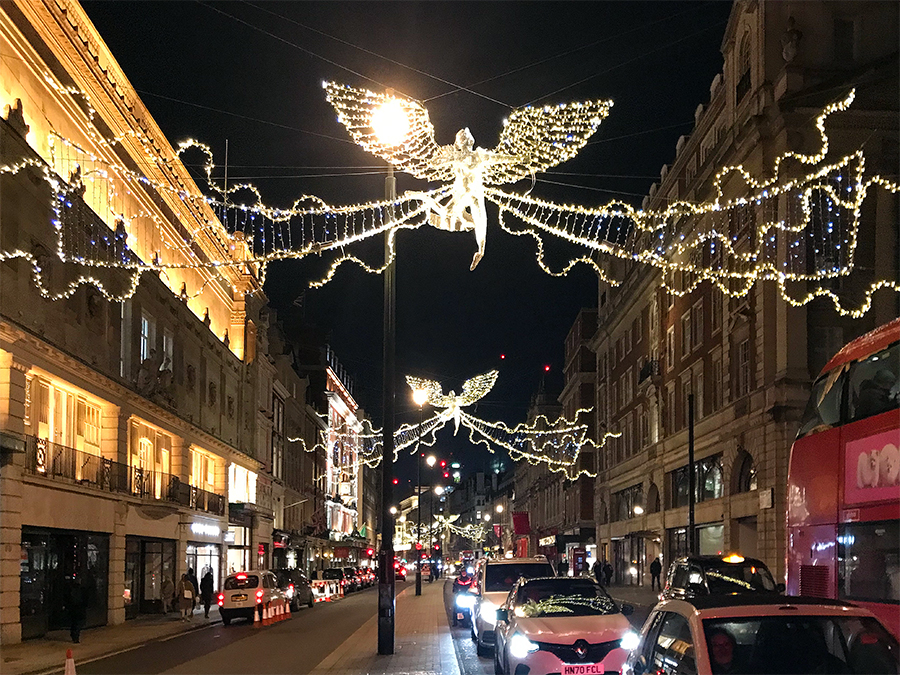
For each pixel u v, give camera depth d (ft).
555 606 45.32
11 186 70.79
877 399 36.68
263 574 103.04
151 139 109.40
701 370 136.77
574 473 249.14
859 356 38.81
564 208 63.26
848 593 37.47
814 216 103.65
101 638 79.61
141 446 108.37
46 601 80.12
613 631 41.42
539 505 320.70
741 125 110.93
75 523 84.33
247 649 68.49
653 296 168.76
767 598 24.81
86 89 89.56
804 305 103.04
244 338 164.04
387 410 63.82
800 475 42.91
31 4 76.54
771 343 106.52
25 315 73.61
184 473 122.83
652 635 26.43
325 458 273.54
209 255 143.23
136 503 100.83
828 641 22.91
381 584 61.21
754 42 110.52
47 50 80.48
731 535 118.93
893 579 34.14
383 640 60.49
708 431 130.93
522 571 65.92
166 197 117.80
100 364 91.25
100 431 95.50
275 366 196.85
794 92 103.14
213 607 132.26
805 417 43.60
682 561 67.00
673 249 148.46
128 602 102.94
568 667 40.24
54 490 79.66
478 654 62.18
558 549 266.77
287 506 206.90
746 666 22.17
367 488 390.21
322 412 271.08
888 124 103.04
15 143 70.90
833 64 104.73
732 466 119.14
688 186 140.26
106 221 96.12
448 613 107.14
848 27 105.81
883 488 35.17
